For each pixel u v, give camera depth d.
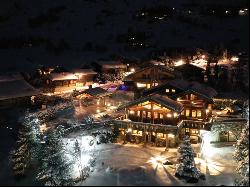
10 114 59.22
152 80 66.44
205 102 48.88
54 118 55.56
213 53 117.56
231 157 42.09
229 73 82.94
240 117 50.06
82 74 85.19
